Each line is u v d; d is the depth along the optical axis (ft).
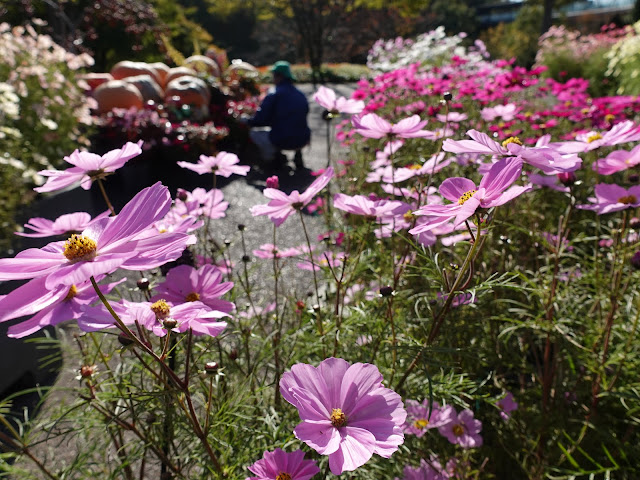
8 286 7.49
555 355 5.62
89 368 4.11
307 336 5.23
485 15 179.52
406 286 6.69
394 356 4.31
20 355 7.80
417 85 17.30
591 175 10.82
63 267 2.37
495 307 6.45
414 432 4.92
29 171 9.79
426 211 3.06
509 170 2.88
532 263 7.98
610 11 127.34
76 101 16.74
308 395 2.98
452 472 5.35
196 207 5.85
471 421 5.49
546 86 19.10
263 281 9.64
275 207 4.45
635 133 4.50
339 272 5.68
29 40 15.88
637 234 5.70
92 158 3.73
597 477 5.49
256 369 4.70
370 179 8.04
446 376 4.66
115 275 10.09
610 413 5.94
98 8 43.55
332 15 90.33
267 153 22.71
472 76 20.68
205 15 119.65
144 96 25.25
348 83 65.51
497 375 6.37
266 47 123.03
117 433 4.78
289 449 4.41
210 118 25.03
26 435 4.05
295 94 21.81
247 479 3.31
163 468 4.43
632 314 5.88
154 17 48.70
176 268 4.17
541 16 126.72
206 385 4.61
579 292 6.57
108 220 2.68
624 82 28.86
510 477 5.99
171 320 2.93
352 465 2.67
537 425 5.79
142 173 19.57
